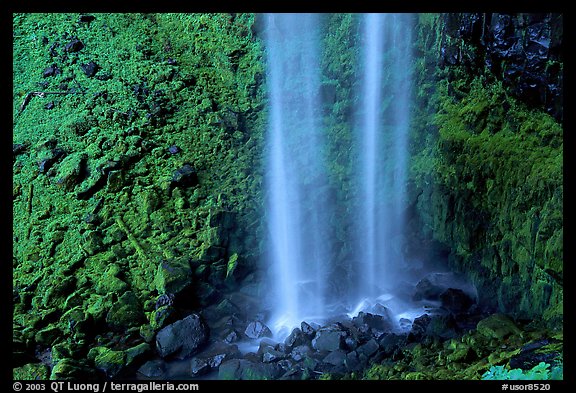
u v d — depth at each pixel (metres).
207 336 6.08
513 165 5.82
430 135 7.27
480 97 6.58
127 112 8.32
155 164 7.89
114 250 6.88
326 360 5.54
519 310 5.69
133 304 6.26
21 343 5.80
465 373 4.57
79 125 7.97
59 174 7.44
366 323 6.07
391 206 7.46
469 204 6.50
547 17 5.42
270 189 7.76
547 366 4.07
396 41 7.82
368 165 7.72
